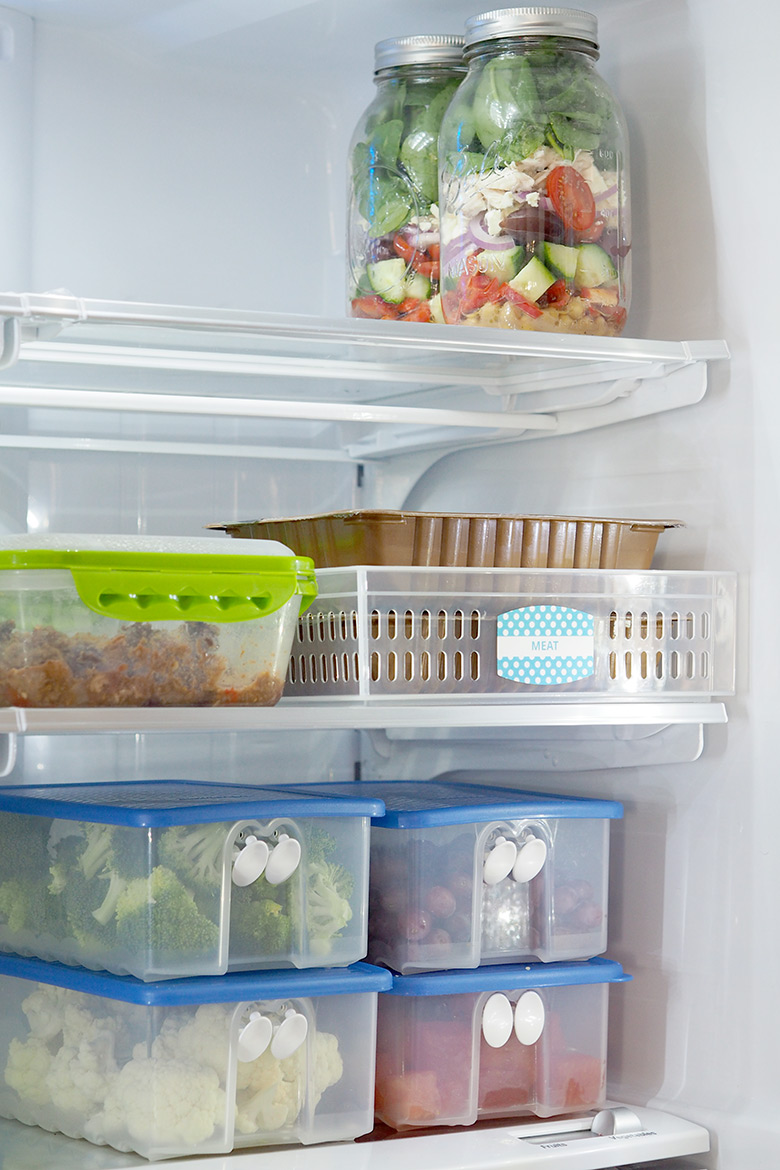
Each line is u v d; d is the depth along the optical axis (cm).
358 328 100
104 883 103
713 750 116
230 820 102
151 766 137
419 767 144
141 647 95
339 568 106
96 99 135
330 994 105
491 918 114
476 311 111
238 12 128
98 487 134
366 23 130
